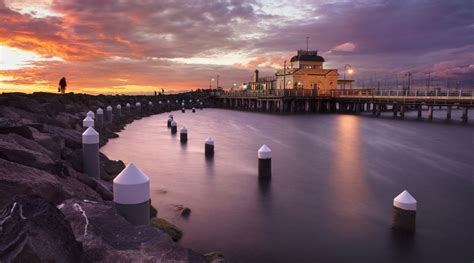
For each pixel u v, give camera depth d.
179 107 69.69
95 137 10.36
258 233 8.37
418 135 28.16
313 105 60.41
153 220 8.34
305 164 16.39
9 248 2.95
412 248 7.66
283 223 8.97
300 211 9.84
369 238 8.12
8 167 5.92
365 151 20.50
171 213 9.52
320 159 17.78
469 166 16.30
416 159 18.03
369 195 11.41
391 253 7.43
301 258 7.18
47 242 3.15
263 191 11.70
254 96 68.38
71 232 3.53
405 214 8.42
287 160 17.41
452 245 7.81
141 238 4.68
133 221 5.48
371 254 7.38
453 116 52.91
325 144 23.30
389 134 28.91
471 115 57.41
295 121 41.88
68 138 13.75
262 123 39.47
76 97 40.66
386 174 14.44
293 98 57.53
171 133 27.89
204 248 7.55
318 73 62.75
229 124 38.47
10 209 3.33
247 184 12.56
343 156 18.73
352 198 11.08
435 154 19.61
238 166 15.62
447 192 11.88
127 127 33.06
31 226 3.15
